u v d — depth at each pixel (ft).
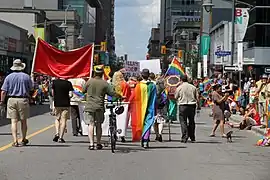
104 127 50.88
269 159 42.96
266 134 54.60
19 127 67.21
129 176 33.73
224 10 313.32
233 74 168.35
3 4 335.26
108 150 46.03
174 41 406.41
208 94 127.85
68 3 380.78
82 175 33.78
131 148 47.91
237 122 82.38
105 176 33.55
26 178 32.58
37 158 40.65
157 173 35.09
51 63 52.44
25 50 207.21
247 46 208.85
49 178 32.63
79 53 52.80
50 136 56.80
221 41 225.35
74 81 57.00
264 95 71.51
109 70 73.82
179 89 53.83
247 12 109.60
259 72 195.00
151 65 97.81
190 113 53.67
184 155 44.21
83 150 45.65
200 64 188.34
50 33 282.15
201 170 36.81
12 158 40.52
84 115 48.65
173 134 62.85
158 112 54.08
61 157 41.34
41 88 126.41
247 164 40.11
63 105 50.75
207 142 54.90
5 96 46.21
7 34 175.63
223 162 40.83
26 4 338.34
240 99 100.48
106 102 52.75
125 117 52.01
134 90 48.42
